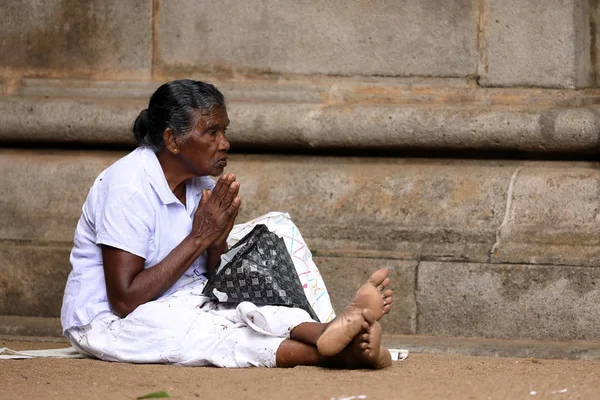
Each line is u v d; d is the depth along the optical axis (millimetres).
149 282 7098
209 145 7309
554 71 9008
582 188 8562
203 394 5836
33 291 9281
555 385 6117
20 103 9742
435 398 5652
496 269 8414
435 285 8539
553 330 8281
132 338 7047
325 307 7648
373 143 9102
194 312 7027
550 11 9000
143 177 7262
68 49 9867
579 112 8719
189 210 7602
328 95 9383
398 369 6703
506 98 9086
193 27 9633
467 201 8742
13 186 9547
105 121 9508
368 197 8953
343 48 9359
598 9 8984
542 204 8594
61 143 9781
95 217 7316
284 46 9469
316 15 9406
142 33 9719
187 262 7184
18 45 9961
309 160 9359
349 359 6609
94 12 9812
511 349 8016
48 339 8805
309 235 8938
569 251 8336
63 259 9211
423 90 9250
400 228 8750
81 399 5746
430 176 8938
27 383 6316
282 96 9461
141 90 9703
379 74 9320
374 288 6410
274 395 5758
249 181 9219
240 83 9562
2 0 10000
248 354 6816
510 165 9000
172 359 6949
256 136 9281
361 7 9328
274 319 6770
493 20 9102
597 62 9000
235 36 9555
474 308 8453
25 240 9375
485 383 6160
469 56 9148
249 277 7094
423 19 9227
